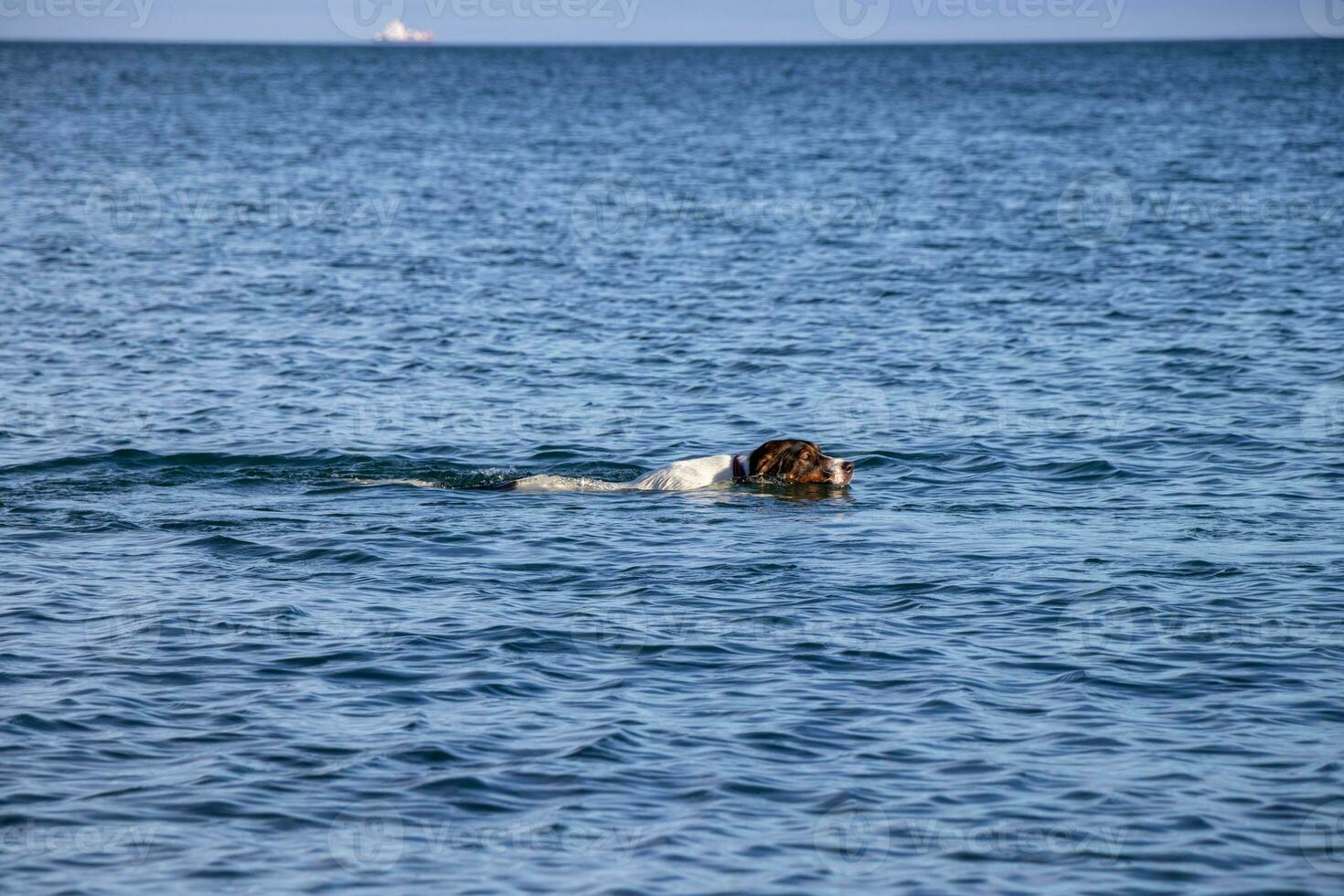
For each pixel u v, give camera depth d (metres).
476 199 106.31
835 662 23.08
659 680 22.30
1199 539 30.16
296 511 32.78
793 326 57.12
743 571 28.12
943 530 31.20
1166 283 65.69
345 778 18.78
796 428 41.50
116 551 29.39
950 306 61.12
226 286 67.19
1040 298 62.62
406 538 30.53
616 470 37.44
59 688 21.70
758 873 16.48
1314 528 30.86
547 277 70.31
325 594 26.62
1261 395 44.22
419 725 20.45
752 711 21.08
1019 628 24.69
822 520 32.09
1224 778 18.86
